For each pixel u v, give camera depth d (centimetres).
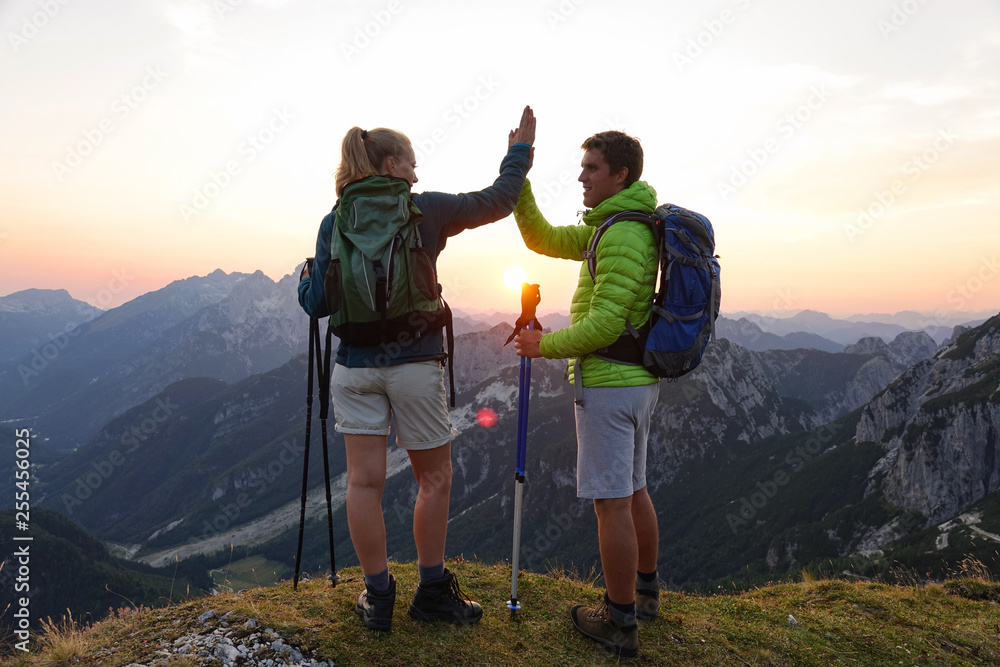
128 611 381
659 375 356
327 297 316
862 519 16175
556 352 359
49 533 15700
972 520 12838
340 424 340
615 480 355
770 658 407
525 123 375
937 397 17462
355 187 305
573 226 446
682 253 344
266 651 319
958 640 473
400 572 477
